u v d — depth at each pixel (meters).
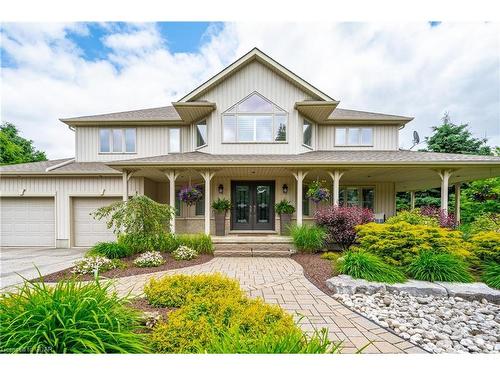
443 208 8.98
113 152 12.69
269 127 10.95
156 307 3.69
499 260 5.97
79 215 11.27
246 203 11.65
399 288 4.96
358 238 7.32
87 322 2.27
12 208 11.10
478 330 3.70
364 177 11.95
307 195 9.94
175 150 12.60
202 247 8.56
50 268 7.08
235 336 2.31
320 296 4.79
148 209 7.71
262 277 6.02
